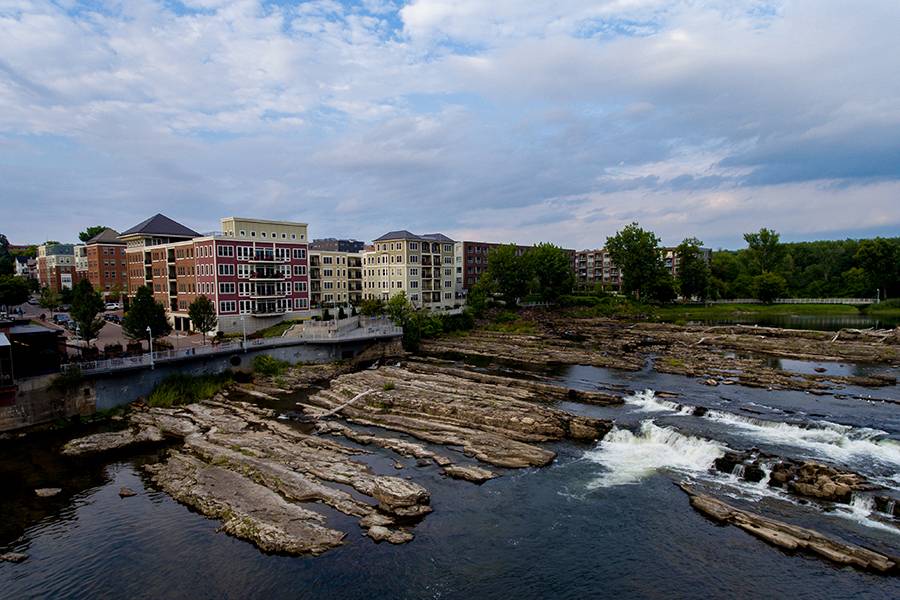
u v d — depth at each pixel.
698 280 161.25
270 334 83.75
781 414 49.28
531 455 41.22
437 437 45.56
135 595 25.39
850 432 43.34
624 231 155.62
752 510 32.50
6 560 28.12
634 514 32.75
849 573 26.45
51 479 37.91
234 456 40.50
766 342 91.06
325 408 55.09
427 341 99.06
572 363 78.88
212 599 25.08
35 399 47.78
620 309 143.38
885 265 153.12
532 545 29.55
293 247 95.56
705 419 49.06
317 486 35.59
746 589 25.67
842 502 33.19
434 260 124.88
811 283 187.75
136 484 37.16
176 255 93.38
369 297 122.75
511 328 113.75
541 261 150.38
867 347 84.31
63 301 122.75
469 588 25.94
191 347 64.38
